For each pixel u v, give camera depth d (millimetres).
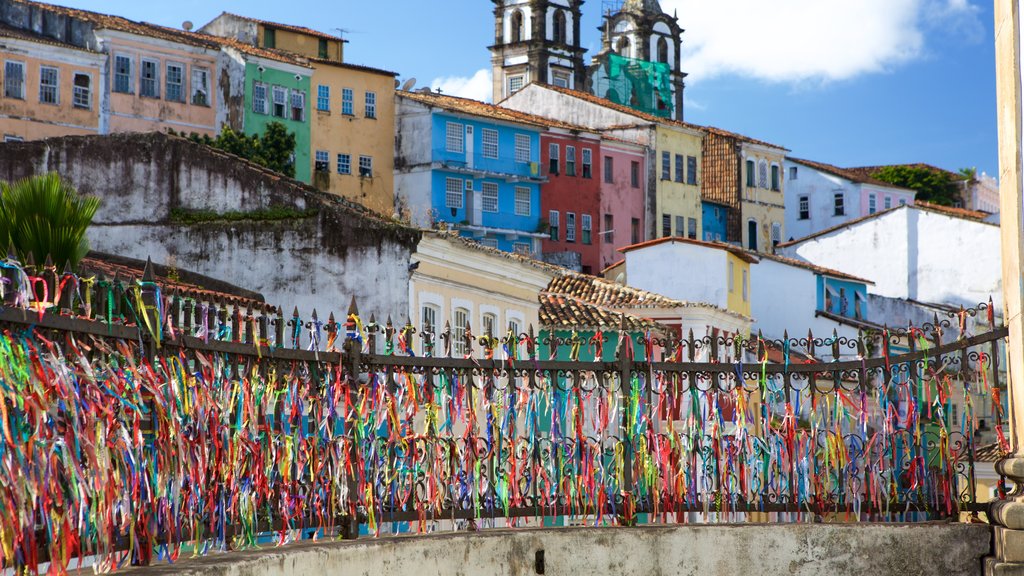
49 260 8258
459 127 70250
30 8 58844
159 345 9227
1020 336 12344
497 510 12461
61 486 8062
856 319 60281
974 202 104750
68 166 26797
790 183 91625
